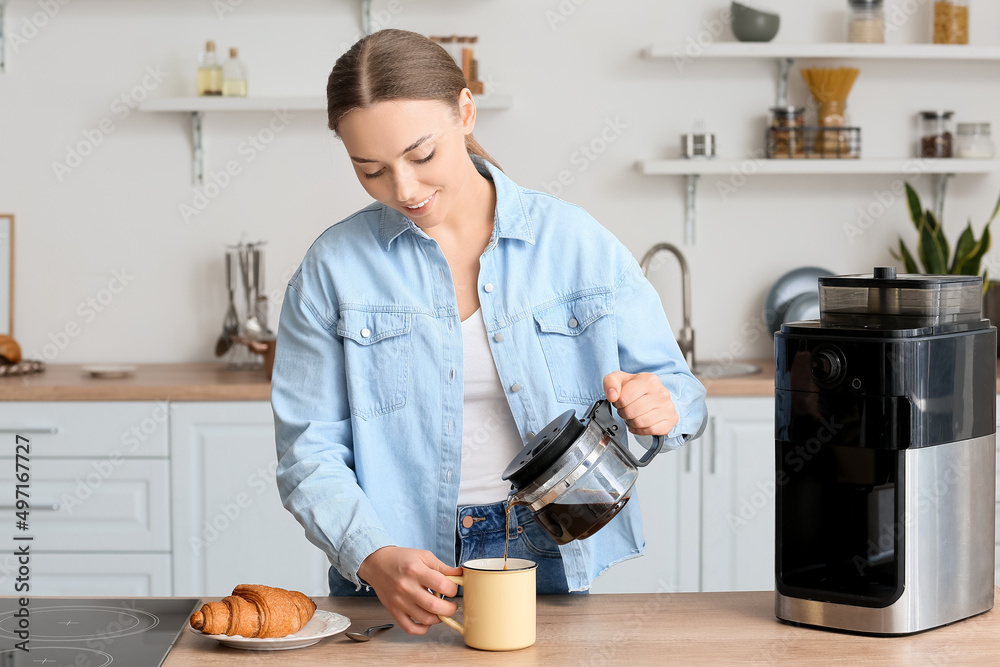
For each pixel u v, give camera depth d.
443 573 1.15
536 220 1.39
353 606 1.31
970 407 1.20
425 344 1.35
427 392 1.36
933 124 3.20
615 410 1.36
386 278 1.36
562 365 1.38
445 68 1.19
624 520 1.42
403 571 1.14
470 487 1.38
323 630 1.18
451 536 1.37
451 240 1.38
